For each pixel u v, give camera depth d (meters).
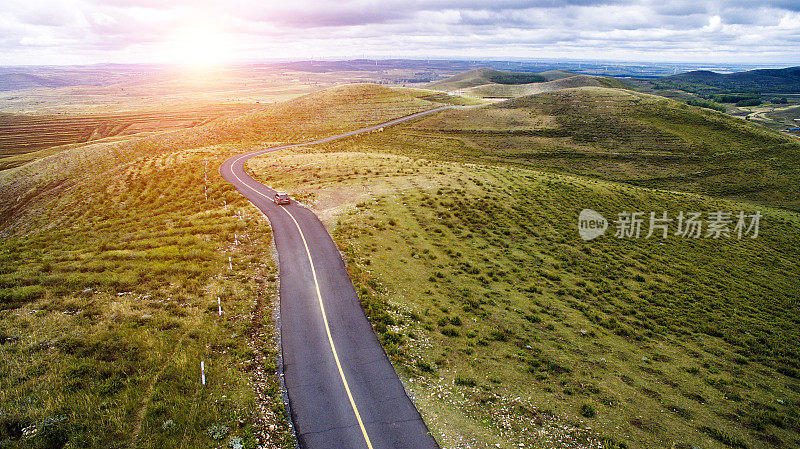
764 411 18.64
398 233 36.31
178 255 30.50
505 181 58.06
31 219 53.31
